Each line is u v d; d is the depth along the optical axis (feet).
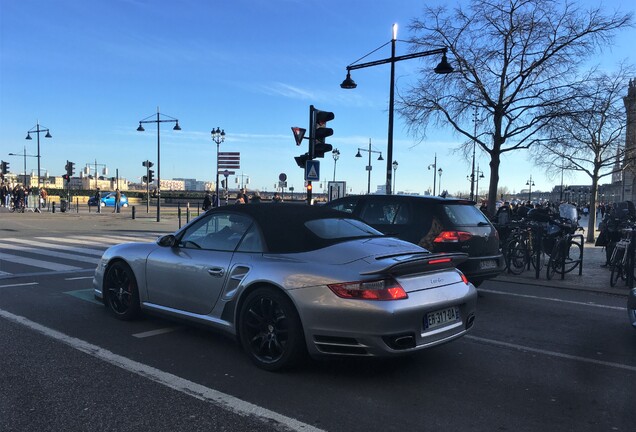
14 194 114.52
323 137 44.32
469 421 11.34
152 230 66.95
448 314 14.21
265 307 14.33
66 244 47.19
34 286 26.32
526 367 15.14
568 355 16.43
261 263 14.55
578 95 44.93
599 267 38.32
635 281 30.35
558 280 31.73
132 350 15.99
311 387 13.14
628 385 13.79
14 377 13.55
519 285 30.25
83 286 26.35
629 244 29.09
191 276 16.48
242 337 14.70
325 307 12.94
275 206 16.63
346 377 13.91
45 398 12.21
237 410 11.67
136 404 11.92
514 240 34.63
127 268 19.03
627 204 36.76
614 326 20.48
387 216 25.36
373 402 12.28
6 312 20.67
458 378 14.06
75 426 10.79
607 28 43.06
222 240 16.51
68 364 14.60
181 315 16.92
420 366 15.01
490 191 48.62
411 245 16.05
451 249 23.32
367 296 12.74
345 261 13.62
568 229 36.96
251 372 14.16
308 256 14.17
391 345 12.77
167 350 16.03
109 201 150.10
